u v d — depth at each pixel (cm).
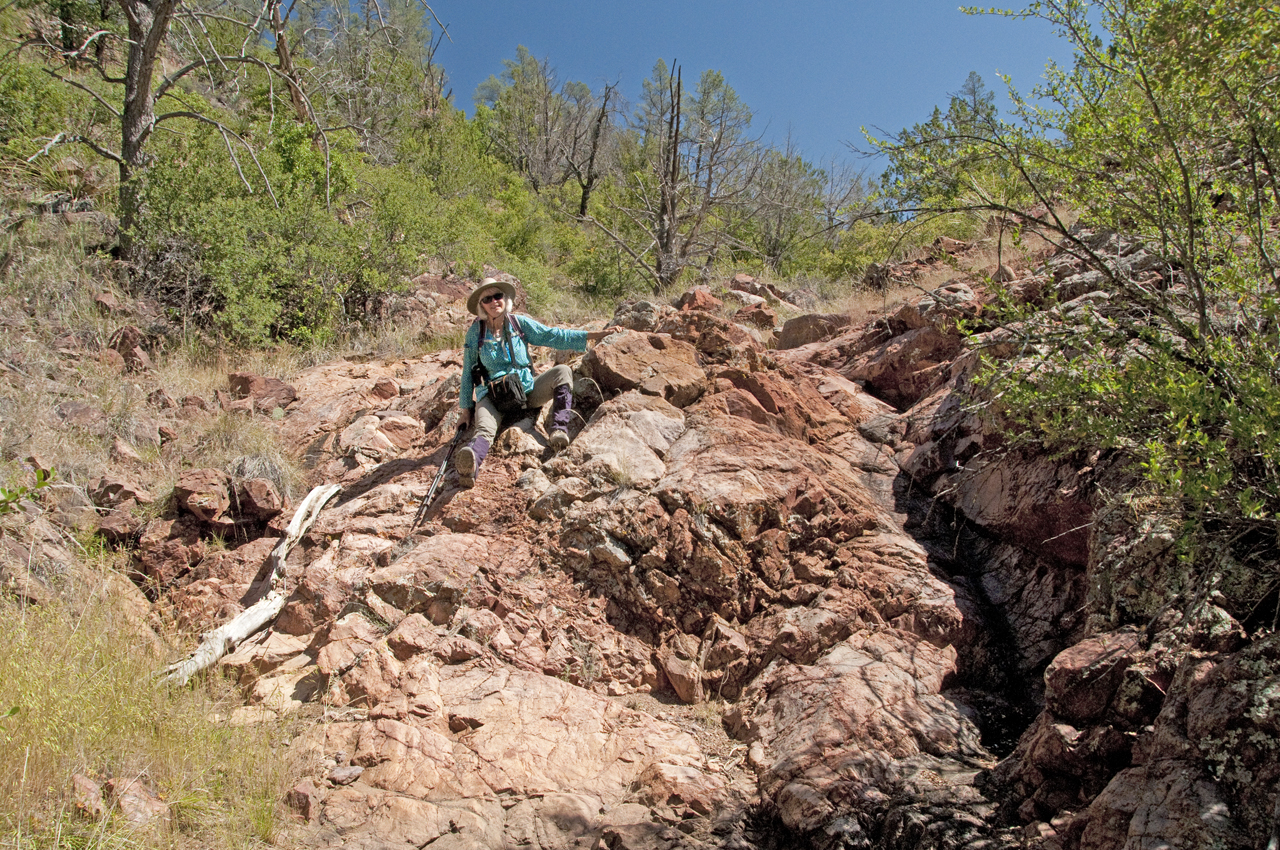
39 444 539
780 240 1834
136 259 902
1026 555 434
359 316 952
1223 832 223
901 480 520
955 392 438
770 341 830
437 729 352
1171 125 329
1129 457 373
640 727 367
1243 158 333
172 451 584
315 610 425
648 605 423
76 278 830
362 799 314
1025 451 447
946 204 375
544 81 3503
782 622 411
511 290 536
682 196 1816
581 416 538
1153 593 311
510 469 495
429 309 988
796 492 466
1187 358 331
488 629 407
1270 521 285
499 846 297
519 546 447
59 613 392
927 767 329
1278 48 264
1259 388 265
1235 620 283
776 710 369
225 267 856
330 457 585
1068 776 286
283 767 322
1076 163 362
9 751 287
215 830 288
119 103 1210
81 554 467
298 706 374
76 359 696
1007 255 730
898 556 441
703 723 380
